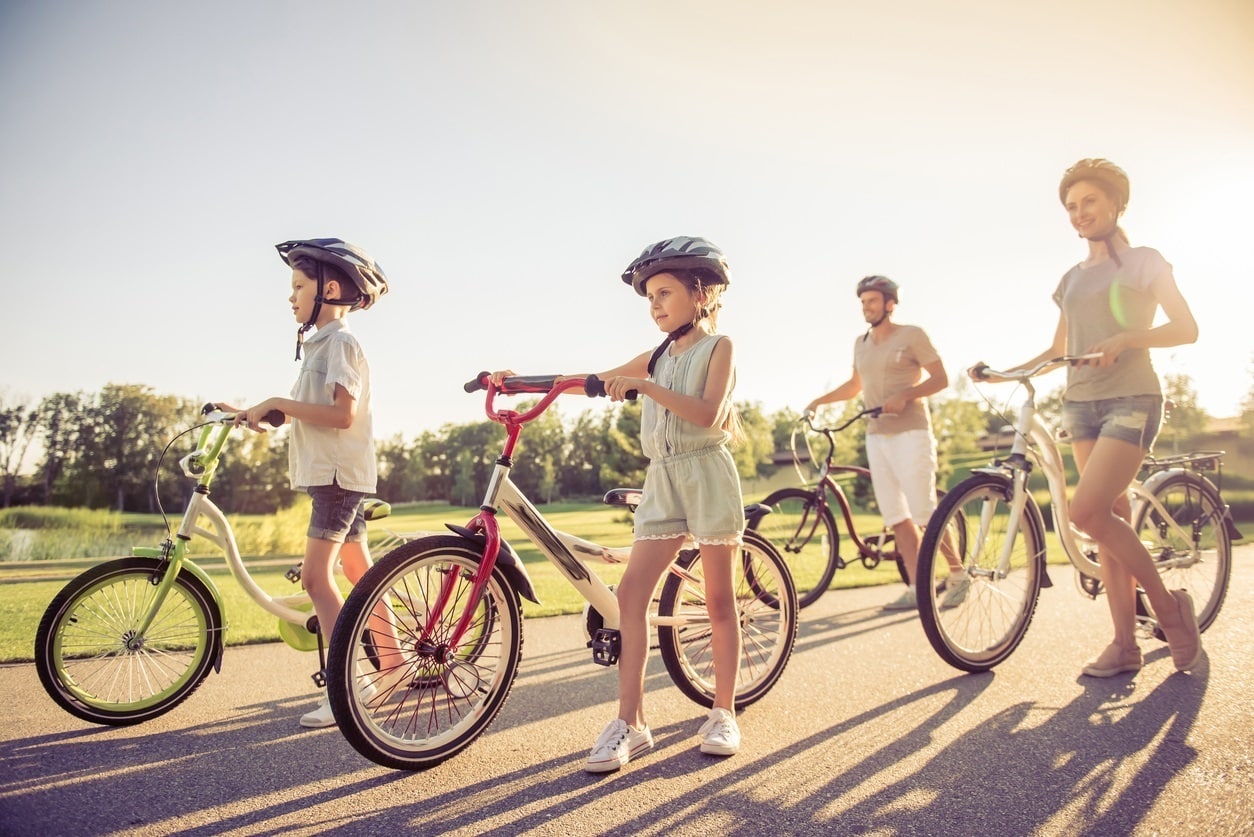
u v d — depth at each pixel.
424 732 2.97
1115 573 3.59
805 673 3.73
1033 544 3.93
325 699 3.43
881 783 2.45
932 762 2.61
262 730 3.05
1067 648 4.05
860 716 3.10
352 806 2.36
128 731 3.05
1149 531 4.11
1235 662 3.70
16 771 2.64
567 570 2.94
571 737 2.94
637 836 2.13
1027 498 3.89
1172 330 3.31
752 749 2.78
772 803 2.33
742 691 3.27
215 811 2.33
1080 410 3.67
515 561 2.85
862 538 6.08
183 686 3.27
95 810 2.34
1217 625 4.40
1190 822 2.15
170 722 3.15
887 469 5.30
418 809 2.33
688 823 2.21
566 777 2.56
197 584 3.29
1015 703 3.21
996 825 2.16
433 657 2.70
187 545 3.25
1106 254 3.61
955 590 3.73
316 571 3.14
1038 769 2.53
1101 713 3.05
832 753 2.72
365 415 3.29
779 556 3.44
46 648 3.01
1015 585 3.97
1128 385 3.50
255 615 5.19
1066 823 2.16
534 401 3.16
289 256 3.33
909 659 3.95
